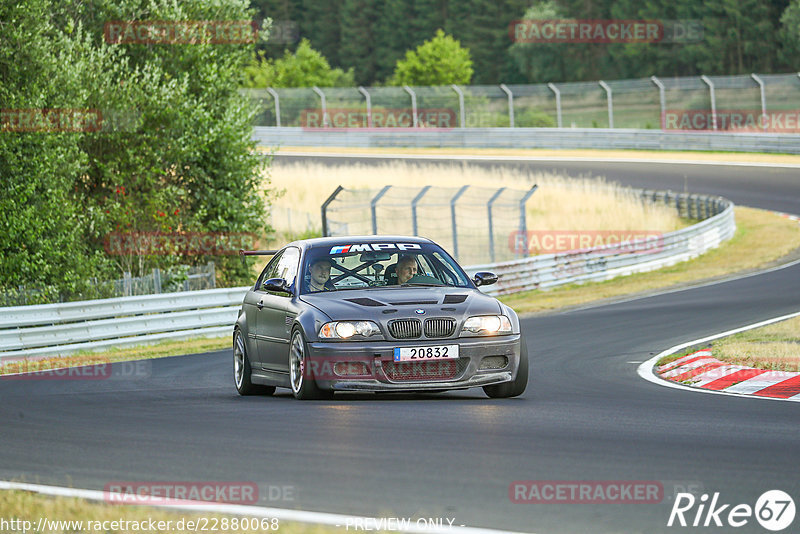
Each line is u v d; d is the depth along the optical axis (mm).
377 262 40000
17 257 76750
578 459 24891
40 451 28219
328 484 22594
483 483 22375
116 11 94500
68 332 68750
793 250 119438
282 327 38750
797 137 192875
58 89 81000
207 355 63906
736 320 66625
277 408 35219
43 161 78000
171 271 92562
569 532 18641
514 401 36625
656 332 63312
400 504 20625
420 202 151375
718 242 128875
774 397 38219
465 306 36688
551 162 199000
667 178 178625
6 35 77688
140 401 39875
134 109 88500
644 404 35656
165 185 98062
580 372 47688
